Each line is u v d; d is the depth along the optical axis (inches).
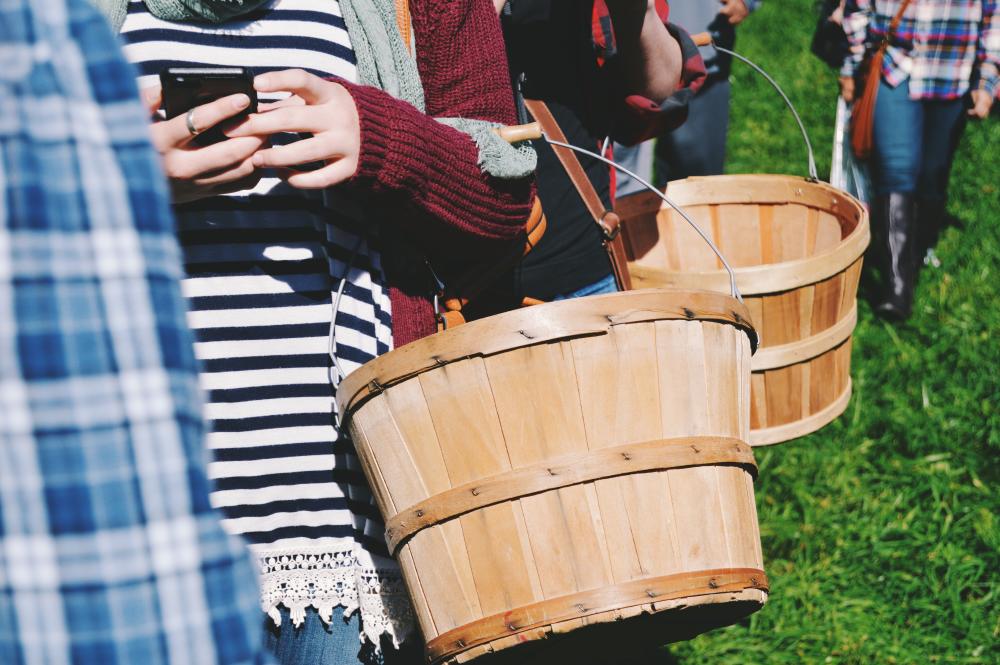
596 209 88.7
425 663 68.9
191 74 58.6
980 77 184.7
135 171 31.9
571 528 61.6
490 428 61.6
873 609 125.7
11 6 31.6
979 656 119.7
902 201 183.5
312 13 66.2
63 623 30.1
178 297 32.3
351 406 63.8
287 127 59.3
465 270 73.6
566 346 61.1
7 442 29.8
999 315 180.5
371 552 68.8
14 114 30.7
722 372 65.6
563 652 70.4
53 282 30.1
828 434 151.5
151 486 30.8
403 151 61.5
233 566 32.4
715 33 170.9
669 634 73.8
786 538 134.4
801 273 97.8
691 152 176.9
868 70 183.0
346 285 66.3
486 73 70.6
